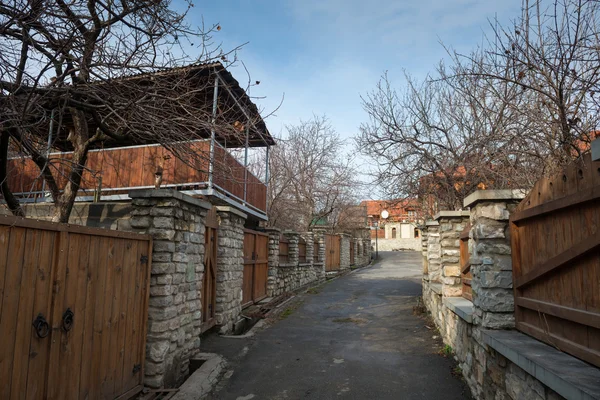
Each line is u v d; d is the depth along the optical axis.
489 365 4.37
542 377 2.93
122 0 4.65
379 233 47.59
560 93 4.20
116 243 4.16
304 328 8.76
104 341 3.93
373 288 15.28
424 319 9.37
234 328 8.32
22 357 2.92
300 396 5.01
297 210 25.11
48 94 4.51
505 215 4.51
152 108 4.97
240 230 9.05
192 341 5.74
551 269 3.53
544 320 3.75
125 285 4.32
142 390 4.64
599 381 2.56
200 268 5.98
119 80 4.83
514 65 4.86
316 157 25.50
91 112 5.23
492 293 4.47
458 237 7.59
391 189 11.65
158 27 4.82
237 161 10.16
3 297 2.77
